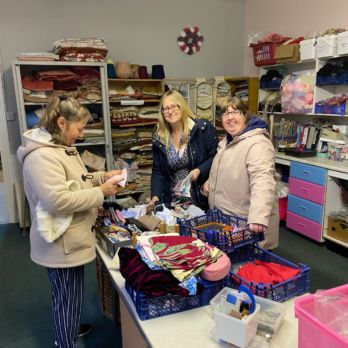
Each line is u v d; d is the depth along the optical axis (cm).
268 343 108
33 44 400
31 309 255
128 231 172
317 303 98
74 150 160
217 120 454
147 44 452
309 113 372
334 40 335
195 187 229
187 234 160
